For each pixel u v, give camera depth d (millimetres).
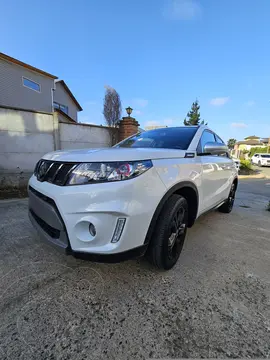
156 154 1688
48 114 5434
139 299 1530
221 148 2418
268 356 1123
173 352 1131
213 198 2748
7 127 4895
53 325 1281
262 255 2273
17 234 2586
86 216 1380
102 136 6469
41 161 1956
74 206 1400
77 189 1406
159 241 1684
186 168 1946
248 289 1684
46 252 2164
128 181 1400
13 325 1271
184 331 1268
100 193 1365
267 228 3154
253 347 1174
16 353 1098
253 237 2783
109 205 1360
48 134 5473
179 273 1879
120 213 1369
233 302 1527
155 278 1787
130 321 1329
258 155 24609
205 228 3088
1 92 10891
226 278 1825
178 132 2629
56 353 1105
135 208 1419
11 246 2279
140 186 1450
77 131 5961
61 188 1463
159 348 1151
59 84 16594
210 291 1644
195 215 2252
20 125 5059
